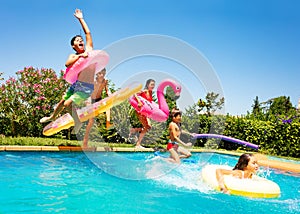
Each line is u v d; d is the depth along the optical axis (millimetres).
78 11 5270
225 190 4910
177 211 3939
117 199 4273
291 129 11102
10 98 10602
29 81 10875
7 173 5484
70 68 4766
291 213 4184
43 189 4570
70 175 5570
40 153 7875
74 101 4770
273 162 8680
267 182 5250
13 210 3619
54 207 3795
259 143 11719
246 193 4824
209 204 4297
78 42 5191
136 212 3795
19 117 10578
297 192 5602
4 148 7617
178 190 4891
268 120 13133
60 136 10922
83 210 3742
